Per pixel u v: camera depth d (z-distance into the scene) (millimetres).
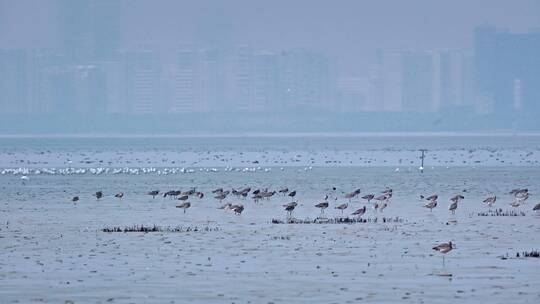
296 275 43031
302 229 58344
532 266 44938
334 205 75750
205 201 79062
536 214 67375
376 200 76062
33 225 61469
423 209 71375
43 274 43406
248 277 42594
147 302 38125
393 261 46406
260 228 58938
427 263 45812
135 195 86375
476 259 46844
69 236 55500
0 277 42781
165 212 69688
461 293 39344
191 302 38125
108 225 61344
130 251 49656
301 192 90688
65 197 84375
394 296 38875
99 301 38281
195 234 56156
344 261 46438
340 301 38125
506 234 55750
